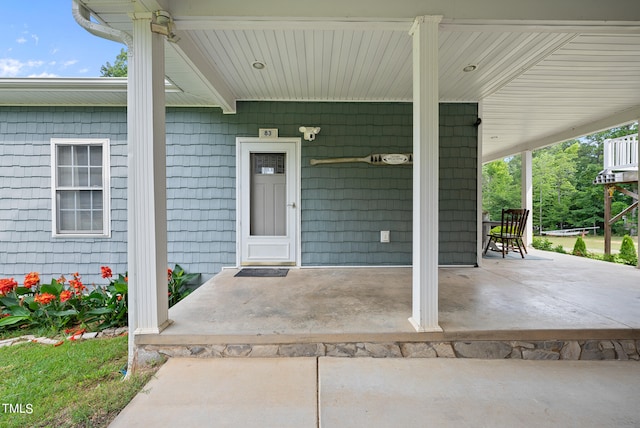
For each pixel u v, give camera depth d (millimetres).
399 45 3121
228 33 2900
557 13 2461
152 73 2377
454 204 4793
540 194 16703
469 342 2404
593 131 5953
